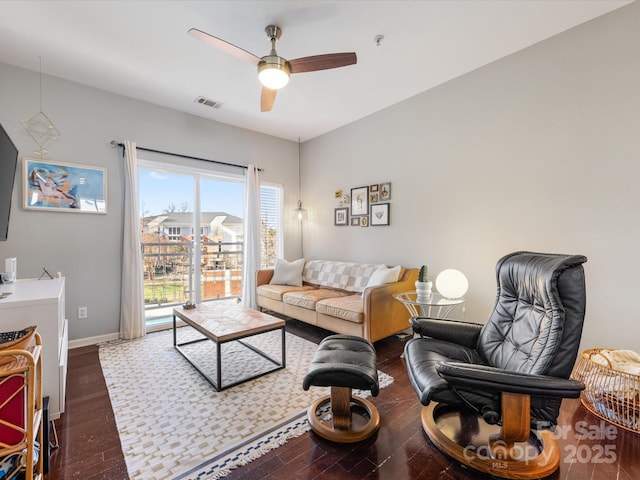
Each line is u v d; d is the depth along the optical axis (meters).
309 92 3.33
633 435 1.65
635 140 2.09
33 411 1.12
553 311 1.39
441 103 3.19
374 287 2.85
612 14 2.16
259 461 1.47
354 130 4.17
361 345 1.94
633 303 2.12
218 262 4.28
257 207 4.41
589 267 2.29
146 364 2.61
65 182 3.01
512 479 1.35
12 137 2.76
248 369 2.50
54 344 1.70
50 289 1.94
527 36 2.43
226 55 2.62
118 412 1.88
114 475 1.38
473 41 2.48
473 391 1.38
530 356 1.50
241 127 4.39
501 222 2.77
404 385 2.24
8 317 1.59
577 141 2.34
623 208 2.15
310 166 4.93
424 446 1.58
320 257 4.78
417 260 3.46
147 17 2.16
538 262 1.64
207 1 2.00
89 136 3.15
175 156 3.77
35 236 2.87
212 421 1.79
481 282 2.92
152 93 3.33
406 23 2.24
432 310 3.23
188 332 3.51
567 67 2.37
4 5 2.03
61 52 2.58
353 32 2.34
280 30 2.29
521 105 2.62
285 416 1.85
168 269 3.84
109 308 3.27
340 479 1.36
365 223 4.03
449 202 3.16
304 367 2.55
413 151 3.47
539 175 2.54
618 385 1.74
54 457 1.49
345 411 1.65
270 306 3.99
